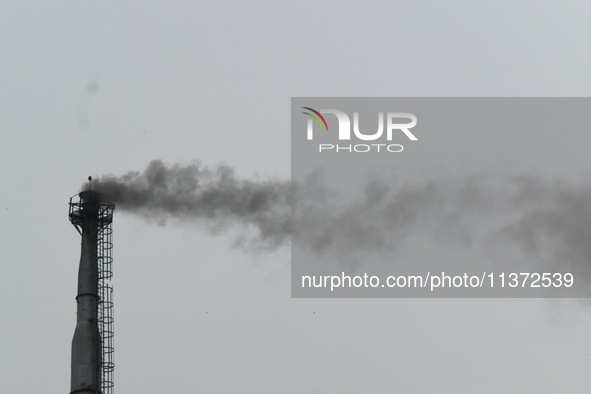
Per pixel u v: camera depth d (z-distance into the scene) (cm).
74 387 11994
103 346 12388
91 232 12800
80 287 12544
